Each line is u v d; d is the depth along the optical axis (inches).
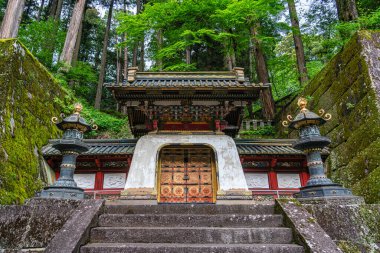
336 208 191.3
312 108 426.6
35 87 345.7
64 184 218.8
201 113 319.9
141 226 185.5
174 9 555.5
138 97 299.1
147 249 148.9
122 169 342.0
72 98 465.7
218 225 186.7
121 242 165.8
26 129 306.2
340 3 451.8
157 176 308.8
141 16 560.1
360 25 372.2
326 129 379.6
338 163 340.8
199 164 326.0
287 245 155.3
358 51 319.3
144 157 300.2
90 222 169.3
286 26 584.4
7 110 276.1
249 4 498.0
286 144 365.4
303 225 165.5
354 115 318.0
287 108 534.9
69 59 597.0
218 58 857.5
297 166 348.5
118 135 607.2
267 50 681.0
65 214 188.4
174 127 328.5
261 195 331.0
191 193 312.8
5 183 242.1
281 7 541.0
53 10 878.4
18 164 272.1
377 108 279.0
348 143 323.9
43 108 358.6
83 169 340.8
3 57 295.6
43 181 313.1
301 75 562.9
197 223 187.3
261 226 185.0
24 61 323.3
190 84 293.1
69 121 238.2
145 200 274.2
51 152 325.7
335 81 369.1
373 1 475.2
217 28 602.5
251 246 151.6
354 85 323.0
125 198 274.7
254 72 877.2
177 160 327.3
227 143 310.3
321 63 674.8
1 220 183.2
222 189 282.7
